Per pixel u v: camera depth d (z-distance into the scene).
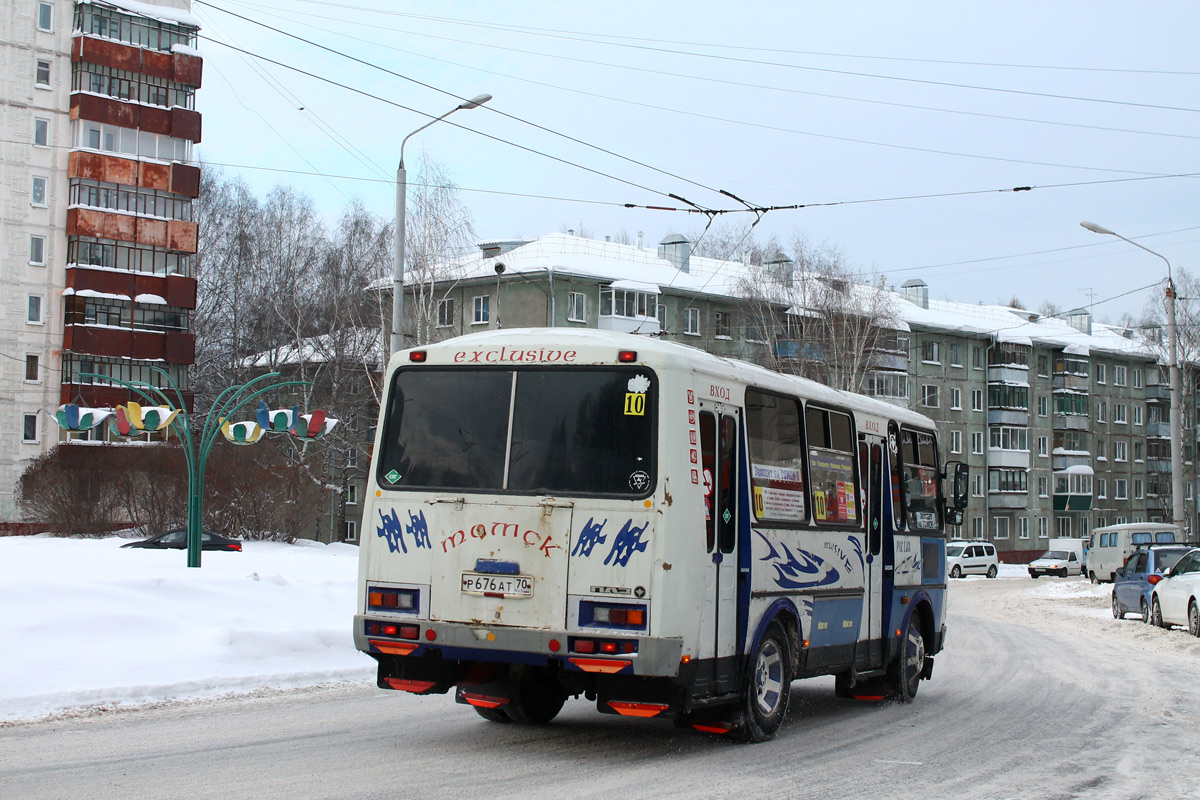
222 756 8.16
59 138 49.56
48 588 12.14
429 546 8.55
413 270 42.94
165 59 51.50
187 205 52.34
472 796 7.01
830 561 10.59
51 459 36.91
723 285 58.41
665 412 8.24
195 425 52.00
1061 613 28.38
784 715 9.67
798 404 10.20
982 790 7.62
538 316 53.19
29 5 48.88
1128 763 8.71
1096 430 79.12
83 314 48.81
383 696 11.49
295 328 55.56
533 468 8.43
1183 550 26.67
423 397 8.88
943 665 16.17
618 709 8.19
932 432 13.63
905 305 69.62
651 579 8.01
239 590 14.13
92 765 7.73
